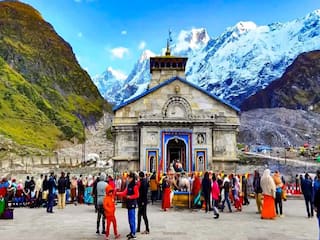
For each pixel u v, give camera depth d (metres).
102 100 188.62
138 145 44.25
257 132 109.50
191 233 16.92
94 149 110.62
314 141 106.19
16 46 164.25
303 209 27.56
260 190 24.70
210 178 26.08
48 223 20.22
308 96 190.88
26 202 30.64
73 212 25.89
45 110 133.12
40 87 151.50
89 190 32.34
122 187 28.97
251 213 24.95
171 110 44.25
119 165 44.03
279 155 75.00
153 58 59.19
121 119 44.66
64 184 28.67
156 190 31.81
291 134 109.69
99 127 160.38
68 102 159.25
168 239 15.46
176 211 26.17
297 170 52.50
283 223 20.22
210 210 26.30
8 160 68.62
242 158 64.81
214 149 44.34
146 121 42.88
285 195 34.41
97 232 16.91
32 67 158.50
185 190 28.56
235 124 44.56
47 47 187.12
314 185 21.86
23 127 112.06
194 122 43.25
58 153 96.94
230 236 16.22
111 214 15.78
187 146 43.28
